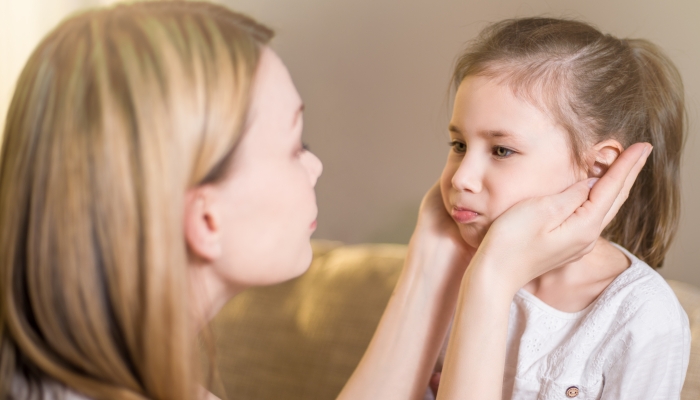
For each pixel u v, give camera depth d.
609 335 0.86
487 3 1.93
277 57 0.62
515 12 1.89
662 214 1.02
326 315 1.19
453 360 0.71
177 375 0.50
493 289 0.72
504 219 0.75
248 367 1.22
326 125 2.26
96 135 0.47
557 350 0.89
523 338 0.91
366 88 2.17
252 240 0.60
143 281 0.48
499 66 0.84
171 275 0.48
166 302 0.49
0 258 0.50
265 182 0.59
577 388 0.87
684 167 1.68
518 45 0.86
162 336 0.49
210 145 0.52
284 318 1.23
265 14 2.27
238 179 0.57
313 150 2.29
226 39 0.55
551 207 0.75
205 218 0.57
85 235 0.47
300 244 0.65
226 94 0.53
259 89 0.58
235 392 1.22
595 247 0.95
